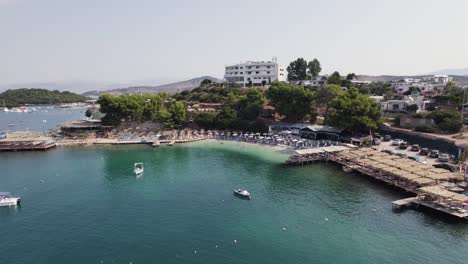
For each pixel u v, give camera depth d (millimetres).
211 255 51188
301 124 144125
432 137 103750
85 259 50188
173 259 50062
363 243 54344
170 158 113375
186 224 61688
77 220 63625
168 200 73562
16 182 87250
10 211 68375
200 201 72875
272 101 154375
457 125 107938
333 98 138500
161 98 182125
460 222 60219
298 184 83375
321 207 68750
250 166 101375
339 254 51250
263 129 146625
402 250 52062
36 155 119812
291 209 68125
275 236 57062
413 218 62812
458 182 74750
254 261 49500
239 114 159625
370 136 118188
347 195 75188
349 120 121188
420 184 72062
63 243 54938
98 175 93375
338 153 103562
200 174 93438
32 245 54375
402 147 106625
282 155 114188
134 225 61344
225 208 69000
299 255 51062
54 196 76688
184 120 159875
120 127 160750
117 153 122312
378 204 69750
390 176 82438
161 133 157750
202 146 133125
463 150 90125
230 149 126438
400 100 150000
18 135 151125
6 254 51656
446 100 146000
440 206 63812
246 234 57781
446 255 50469
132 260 49844
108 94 160375
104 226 61000
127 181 87562
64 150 128625
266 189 80062
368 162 87688
